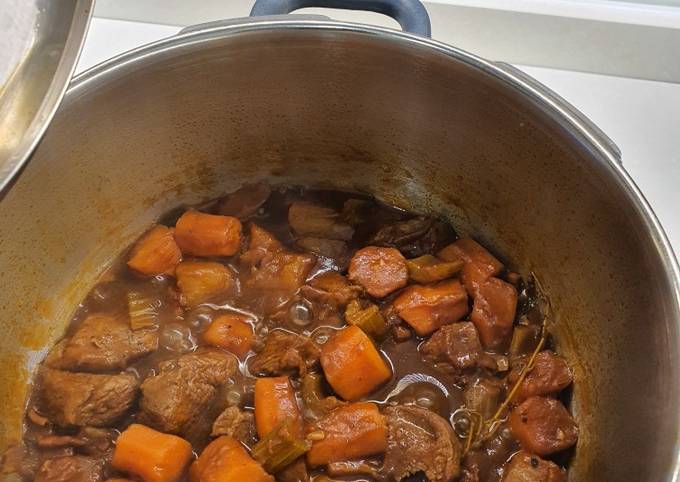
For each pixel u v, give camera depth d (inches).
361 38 12.9
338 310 14.3
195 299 14.4
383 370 13.5
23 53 10.1
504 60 17.2
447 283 14.5
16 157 9.7
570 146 12.5
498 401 13.5
